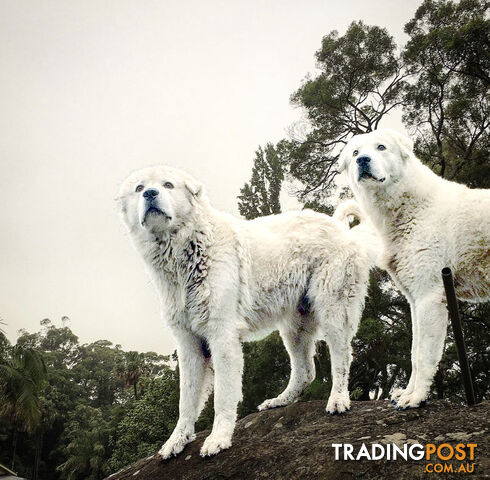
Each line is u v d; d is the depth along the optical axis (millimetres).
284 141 20219
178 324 4484
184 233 4375
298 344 5215
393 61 19062
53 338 67062
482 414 3557
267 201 21844
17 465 38188
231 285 4363
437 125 18219
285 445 3877
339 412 4430
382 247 4520
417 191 4305
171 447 4352
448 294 3582
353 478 3148
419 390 3980
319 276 4738
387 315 16625
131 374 40312
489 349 15094
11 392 14211
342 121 19828
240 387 4242
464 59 17156
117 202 4664
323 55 19641
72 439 39625
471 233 4055
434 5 18766
